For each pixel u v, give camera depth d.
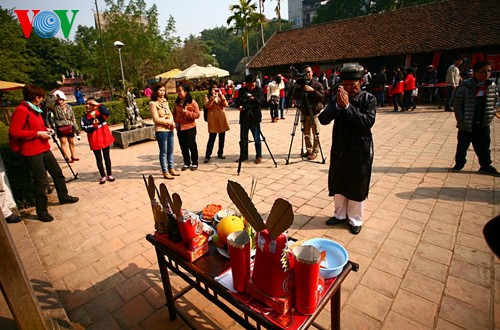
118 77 26.19
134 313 2.38
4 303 2.47
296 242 1.78
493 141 6.62
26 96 3.87
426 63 14.80
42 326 1.77
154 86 5.32
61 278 2.86
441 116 9.98
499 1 13.89
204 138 9.31
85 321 2.32
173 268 1.97
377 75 13.00
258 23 30.89
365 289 2.44
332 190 3.32
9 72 20.30
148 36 26.28
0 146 4.45
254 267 1.40
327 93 14.00
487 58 12.88
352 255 2.89
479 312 2.15
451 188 4.28
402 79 11.34
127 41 25.16
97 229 3.78
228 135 9.47
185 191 4.88
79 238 3.58
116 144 9.12
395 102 11.56
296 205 4.11
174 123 5.74
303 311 1.32
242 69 35.22
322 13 35.00
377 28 17.09
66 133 7.13
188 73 14.95
